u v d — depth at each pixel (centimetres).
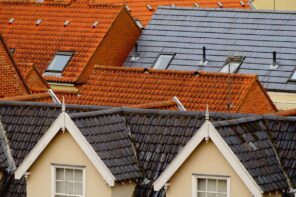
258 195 8531
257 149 8812
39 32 17162
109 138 9069
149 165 9138
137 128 9294
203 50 16475
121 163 8994
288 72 15738
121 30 16875
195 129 9206
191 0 19862
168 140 9206
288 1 19600
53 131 8931
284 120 9119
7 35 17250
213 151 8625
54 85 16338
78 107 9688
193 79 14188
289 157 8950
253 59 16088
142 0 19162
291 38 16312
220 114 9219
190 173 8694
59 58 16638
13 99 10600
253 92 13925
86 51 16612
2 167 9456
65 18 17238
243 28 16675
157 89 14288
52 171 8981
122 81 14550
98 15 17062
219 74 14125
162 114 9325
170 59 16575
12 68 12600
